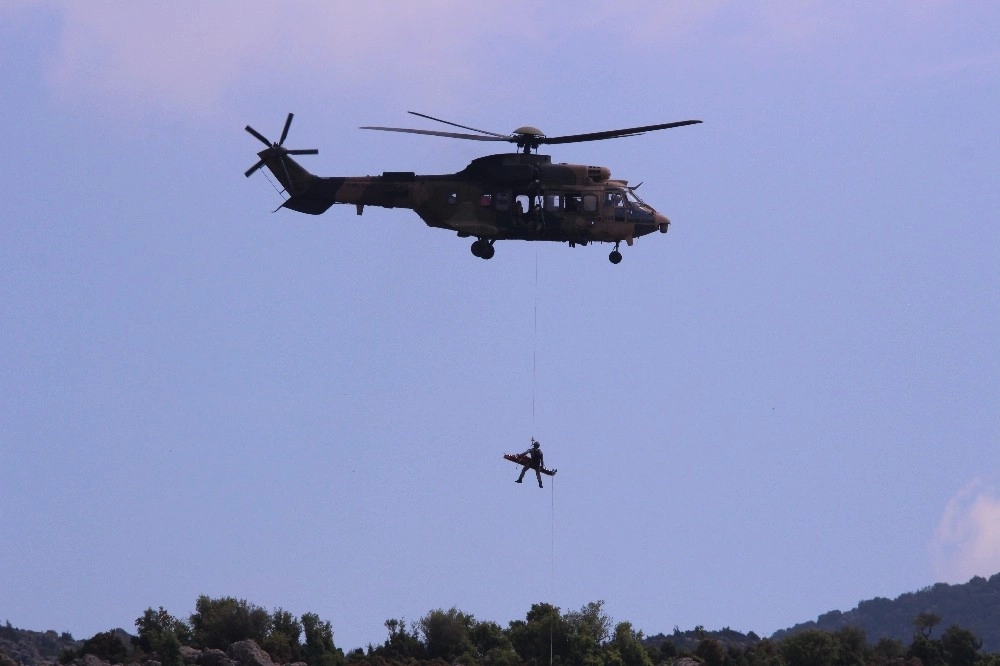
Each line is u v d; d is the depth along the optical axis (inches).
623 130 7352.4
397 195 7421.3
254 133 7436.0
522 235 7490.2
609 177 7623.0
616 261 7672.2
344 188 7440.9
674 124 7258.9
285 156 7411.4
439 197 7406.5
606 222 7529.5
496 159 7416.3
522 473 7352.4
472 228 7386.8
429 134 7357.3
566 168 7514.8
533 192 7440.9
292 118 7445.9
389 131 7327.8
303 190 7450.8
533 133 7450.8
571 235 7529.5
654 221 7637.8
